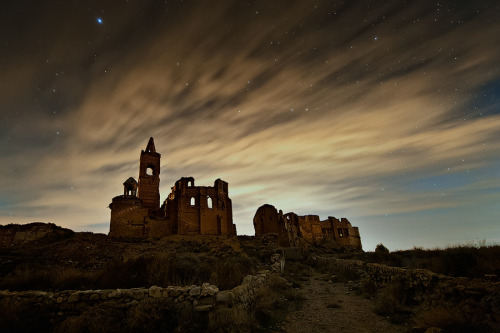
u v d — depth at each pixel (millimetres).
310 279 20562
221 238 43094
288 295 13727
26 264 17906
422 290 10406
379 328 8758
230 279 11938
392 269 13219
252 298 11320
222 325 7770
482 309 7027
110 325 7527
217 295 8844
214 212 54094
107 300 8398
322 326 9391
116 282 10750
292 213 67375
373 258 20531
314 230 72312
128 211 46938
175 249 31438
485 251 11516
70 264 20359
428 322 7484
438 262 12023
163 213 56812
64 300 8383
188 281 11164
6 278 12266
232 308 8453
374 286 14641
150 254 13227
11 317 7445
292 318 10336
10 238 30766
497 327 6262
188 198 53438
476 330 6430
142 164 59562
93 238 34344
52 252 24484
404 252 19281
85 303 8344
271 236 47344
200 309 8297
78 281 11227
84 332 7391
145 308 7941
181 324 7754
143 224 47188
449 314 7102
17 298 8492
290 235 56156
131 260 12344
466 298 8008
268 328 9180
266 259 28891
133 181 51406
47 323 7859
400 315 9430
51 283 11289
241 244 38594
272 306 11555
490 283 8117
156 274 11055
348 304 12125
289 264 29766
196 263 13414
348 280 18328
